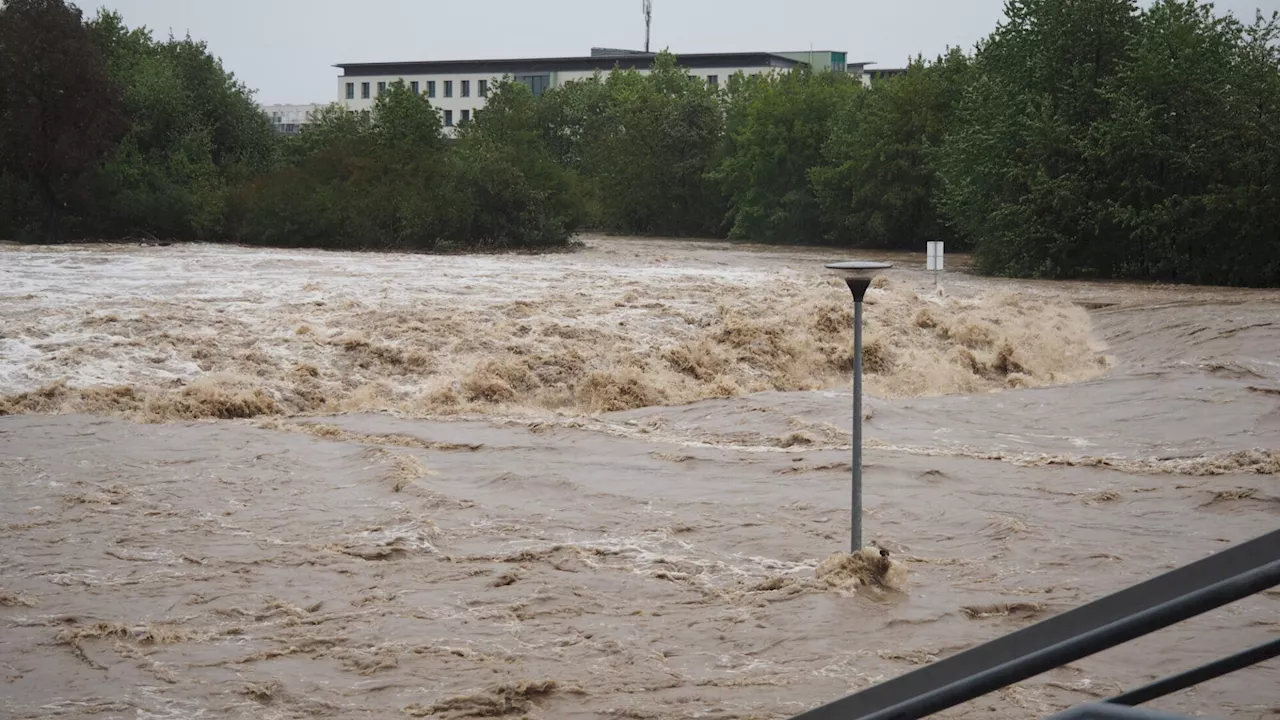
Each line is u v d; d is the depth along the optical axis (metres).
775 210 74.19
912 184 64.81
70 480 13.16
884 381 22.80
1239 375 20.42
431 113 65.88
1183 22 44.12
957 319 27.28
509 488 12.82
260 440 15.62
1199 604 1.57
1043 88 46.59
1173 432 16.02
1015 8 46.88
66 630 8.19
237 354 21.58
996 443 15.52
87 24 72.19
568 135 100.06
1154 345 25.28
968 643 7.85
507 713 6.73
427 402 20.23
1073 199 43.22
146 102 65.31
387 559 10.12
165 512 11.77
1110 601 1.68
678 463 14.11
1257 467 13.20
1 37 57.56
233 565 9.90
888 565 9.04
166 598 8.98
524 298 28.94
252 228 59.84
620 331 24.92
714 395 20.97
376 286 32.06
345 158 60.97
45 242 59.59
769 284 33.81
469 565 9.87
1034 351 24.77
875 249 68.56
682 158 82.94
